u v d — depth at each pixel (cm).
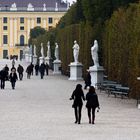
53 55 13900
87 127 3381
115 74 6456
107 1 8550
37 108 4562
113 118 3850
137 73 5166
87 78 6638
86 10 8956
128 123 3575
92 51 7062
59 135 3039
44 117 3909
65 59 10919
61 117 3909
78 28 9688
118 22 6319
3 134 3078
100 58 8019
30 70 9881
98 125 3478
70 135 3039
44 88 7131
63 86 7456
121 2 8106
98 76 6975
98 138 2923
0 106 4756
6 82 8806
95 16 8769
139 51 5162
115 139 2888
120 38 6106
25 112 4256
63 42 11144
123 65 5934
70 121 3681
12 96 5894
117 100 5309
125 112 4234
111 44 6594
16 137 2959
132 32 5544
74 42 9275
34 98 5600
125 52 5872
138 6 5447
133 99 5419
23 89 7019
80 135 3039
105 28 7525
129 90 5416
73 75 9025
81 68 8950
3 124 3522
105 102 5097
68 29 10412
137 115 4038
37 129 3281
